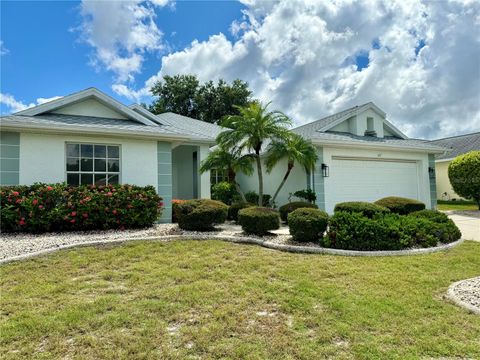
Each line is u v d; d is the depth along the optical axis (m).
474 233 9.33
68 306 3.94
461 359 2.81
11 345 3.07
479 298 4.10
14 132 8.56
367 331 3.30
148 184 10.23
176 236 7.64
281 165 14.15
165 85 33.66
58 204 8.05
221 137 11.46
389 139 14.87
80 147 9.41
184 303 4.02
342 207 7.94
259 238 7.61
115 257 6.05
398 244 6.63
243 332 3.30
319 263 5.75
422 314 3.68
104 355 2.88
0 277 5.01
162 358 2.84
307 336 3.22
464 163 15.27
